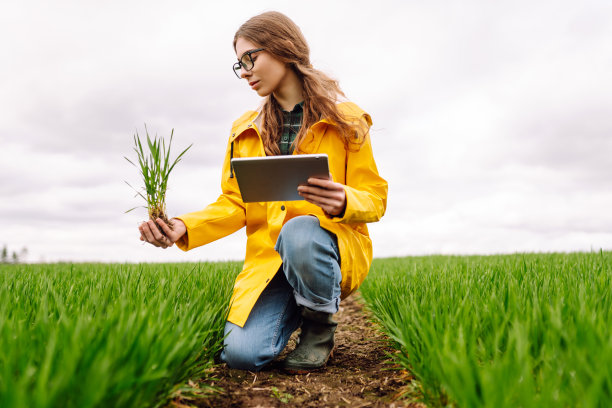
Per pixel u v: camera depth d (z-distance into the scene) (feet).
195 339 6.06
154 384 4.99
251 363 8.05
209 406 6.34
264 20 8.56
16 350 4.58
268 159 6.91
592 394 3.78
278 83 8.84
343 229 8.45
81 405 3.77
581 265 12.26
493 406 3.99
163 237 8.20
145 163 7.84
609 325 5.50
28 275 12.44
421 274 13.98
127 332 5.10
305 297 8.39
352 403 6.61
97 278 11.60
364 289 16.02
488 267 13.88
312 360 8.27
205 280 11.39
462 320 6.24
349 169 8.80
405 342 6.51
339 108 8.78
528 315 5.75
